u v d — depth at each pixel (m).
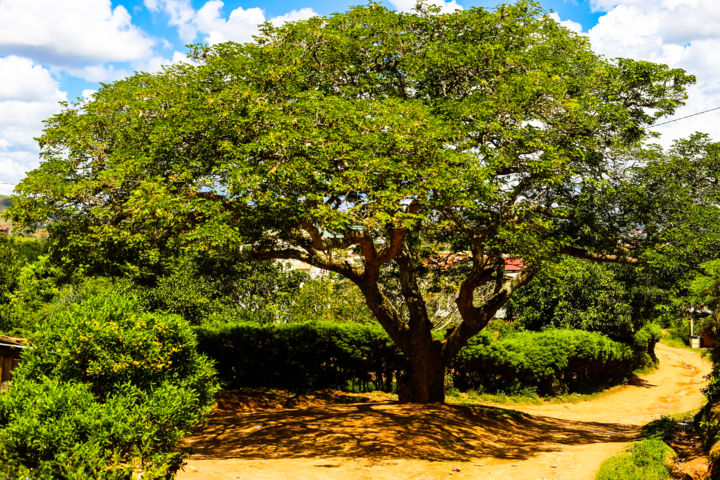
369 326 20.11
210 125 11.73
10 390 6.09
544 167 12.02
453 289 20.03
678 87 13.11
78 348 6.82
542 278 16.48
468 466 10.70
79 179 12.30
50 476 5.26
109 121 12.71
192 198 11.31
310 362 19.45
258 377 19.12
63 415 5.77
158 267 13.31
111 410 6.12
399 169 10.77
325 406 16.81
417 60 13.42
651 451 10.77
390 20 13.67
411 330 16.05
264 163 11.13
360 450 11.20
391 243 13.61
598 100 12.70
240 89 11.68
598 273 29.56
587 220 13.81
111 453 5.91
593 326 29.64
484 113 11.96
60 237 12.33
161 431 6.64
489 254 14.51
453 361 21.84
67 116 13.17
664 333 54.00
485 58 13.24
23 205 11.41
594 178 13.61
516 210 12.52
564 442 14.06
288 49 13.09
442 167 11.00
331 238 13.30
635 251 14.48
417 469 10.20
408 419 13.59
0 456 5.35
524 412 19.34
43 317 27.86
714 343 12.03
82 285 29.17
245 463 9.82
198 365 7.80
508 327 33.25
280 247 13.57
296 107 11.57
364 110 11.62
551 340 23.55
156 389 6.96
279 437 12.23
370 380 20.34
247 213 11.34
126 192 11.94
